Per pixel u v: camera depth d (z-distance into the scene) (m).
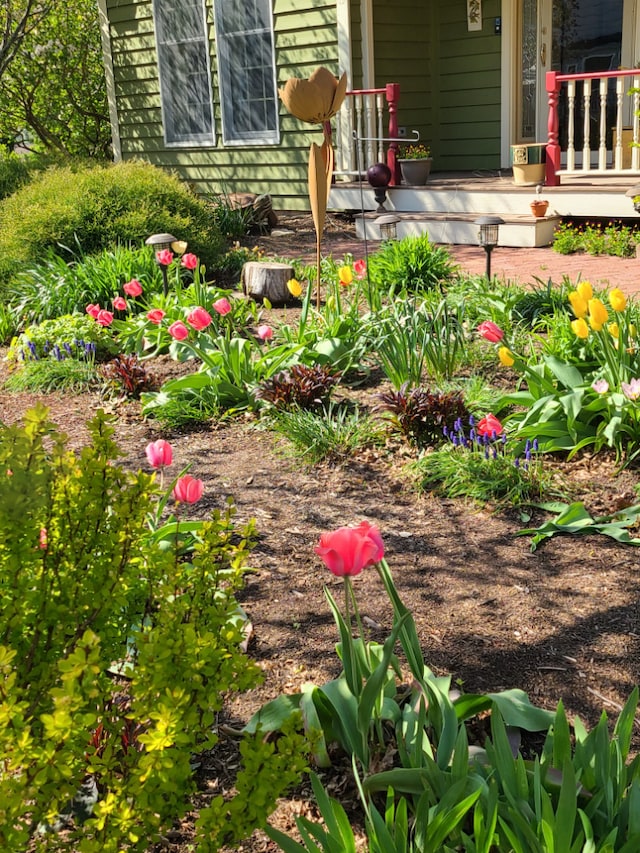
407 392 5.25
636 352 4.88
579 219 10.77
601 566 3.74
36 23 16.64
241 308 7.90
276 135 13.35
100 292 8.38
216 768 2.66
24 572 2.07
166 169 15.23
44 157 14.93
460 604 3.51
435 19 13.21
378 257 8.97
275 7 12.74
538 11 12.38
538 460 4.71
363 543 2.10
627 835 2.06
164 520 4.27
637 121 10.38
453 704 2.63
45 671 2.02
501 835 2.11
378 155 12.28
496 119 13.01
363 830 2.39
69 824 2.35
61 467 2.16
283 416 5.46
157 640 1.97
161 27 14.47
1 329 8.18
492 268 9.26
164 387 5.95
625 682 2.97
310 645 3.28
